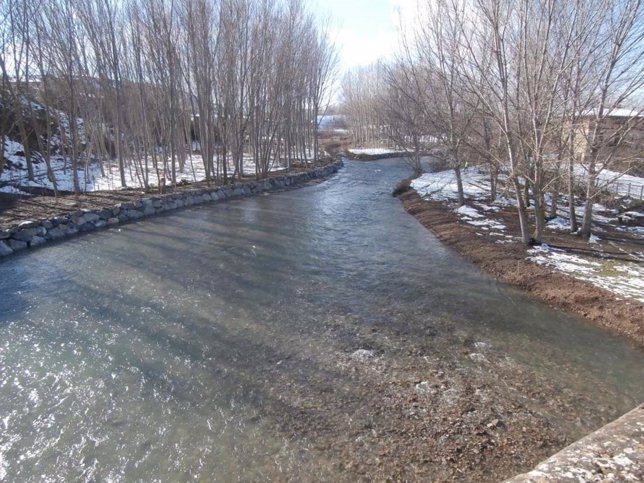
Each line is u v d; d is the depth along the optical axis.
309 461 4.15
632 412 3.46
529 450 4.25
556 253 10.27
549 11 9.27
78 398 5.17
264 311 7.61
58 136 23.08
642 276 8.64
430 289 8.69
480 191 20.28
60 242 11.80
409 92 23.12
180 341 6.52
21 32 14.67
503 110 10.52
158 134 25.20
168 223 14.34
